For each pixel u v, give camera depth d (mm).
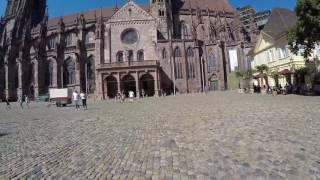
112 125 18375
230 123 15789
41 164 9375
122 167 8539
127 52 89000
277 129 13039
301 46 38781
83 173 8141
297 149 9383
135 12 90312
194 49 89688
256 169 7652
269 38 58594
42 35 106375
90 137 14109
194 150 10133
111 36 90062
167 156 9539
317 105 22516
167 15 97250
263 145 10172
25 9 122625
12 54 113438
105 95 77500
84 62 96000
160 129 15367
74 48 96688
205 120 17812
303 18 32750
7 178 8000
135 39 89750
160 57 88812
